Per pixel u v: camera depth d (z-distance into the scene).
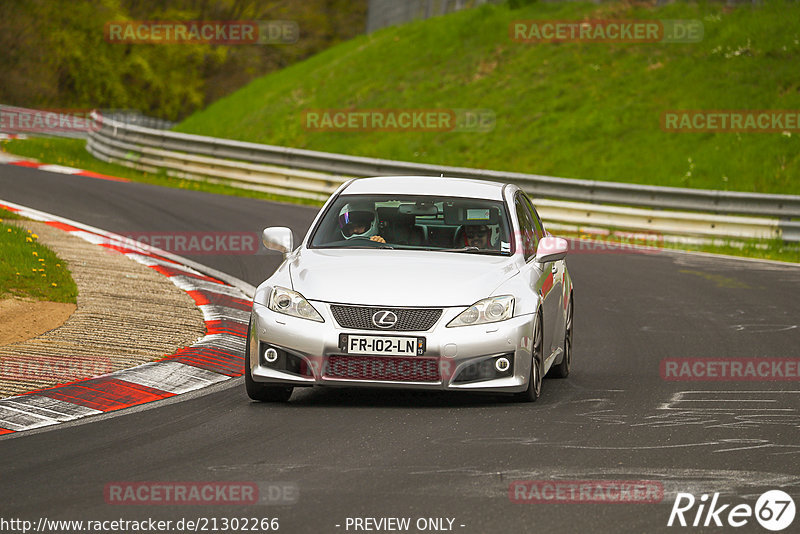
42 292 42.38
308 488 20.92
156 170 104.75
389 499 20.17
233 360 35.56
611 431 26.17
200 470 22.28
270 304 29.28
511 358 28.67
